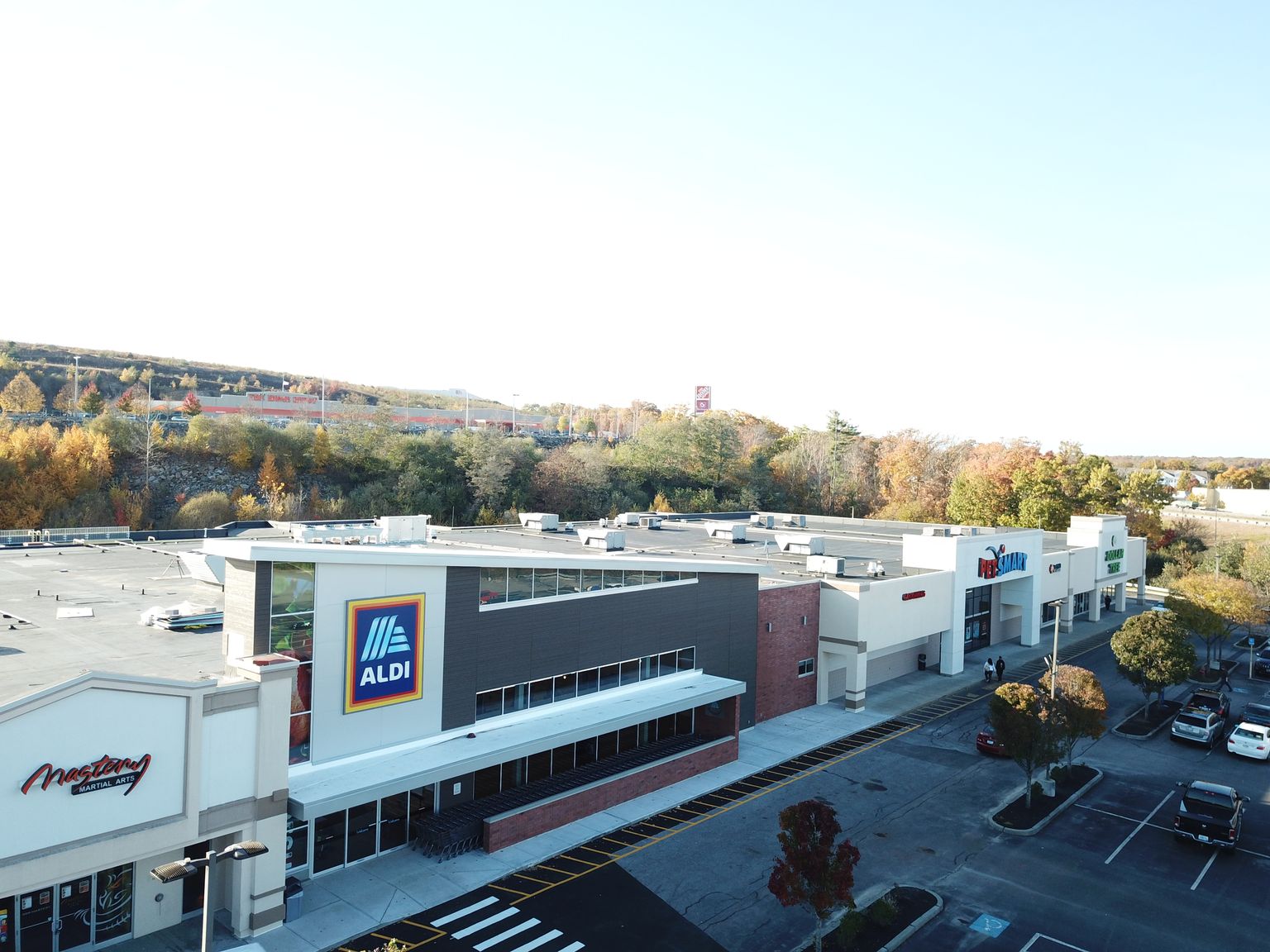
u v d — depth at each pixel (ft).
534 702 100.99
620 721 100.37
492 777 94.73
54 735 57.31
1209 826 90.38
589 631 106.83
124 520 259.39
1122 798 105.81
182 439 307.17
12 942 61.21
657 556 161.99
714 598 125.18
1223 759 122.01
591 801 96.53
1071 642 199.62
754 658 132.36
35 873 56.24
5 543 156.76
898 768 114.32
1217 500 512.63
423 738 88.89
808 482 414.41
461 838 85.76
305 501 301.02
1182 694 157.99
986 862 86.84
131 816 61.41
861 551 190.29
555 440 456.04
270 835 69.87
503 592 96.78
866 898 78.84
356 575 82.38
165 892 68.74
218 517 267.59
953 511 345.10
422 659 88.33
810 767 114.21
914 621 155.12
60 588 112.98
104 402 372.58
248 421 320.50
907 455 404.57
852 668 141.79
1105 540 231.30
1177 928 74.59
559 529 196.44
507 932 71.41
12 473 243.60
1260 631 227.61
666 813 97.60
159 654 81.10
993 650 190.80
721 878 82.12
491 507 328.90
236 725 67.62
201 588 114.73
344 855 82.02
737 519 254.68
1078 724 104.58
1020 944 71.67
